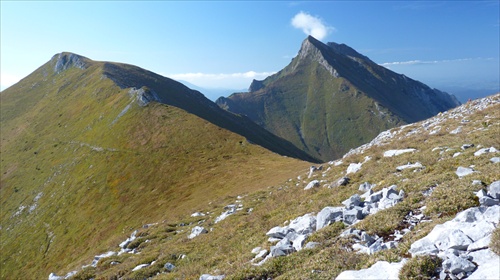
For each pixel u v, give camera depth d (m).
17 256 80.75
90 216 79.25
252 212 27.53
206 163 78.62
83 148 119.94
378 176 20.42
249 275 12.45
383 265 9.16
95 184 93.06
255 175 58.53
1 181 129.12
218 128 98.69
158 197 70.06
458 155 18.69
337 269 10.14
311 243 13.18
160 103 124.12
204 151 86.81
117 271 21.59
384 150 29.08
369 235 11.84
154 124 110.00
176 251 21.70
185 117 110.12
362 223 13.04
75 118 154.38
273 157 73.94
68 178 105.75
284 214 21.02
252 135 171.12
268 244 15.58
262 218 22.58
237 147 85.62
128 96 135.75
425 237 9.72
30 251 79.75
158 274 18.69
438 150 21.72
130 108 123.94
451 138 25.03
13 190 119.19
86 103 162.12
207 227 27.47
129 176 87.75
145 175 84.31
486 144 19.12
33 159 135.12
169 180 77.06
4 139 172.75
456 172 15.60
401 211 12.95
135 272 19.77
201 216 34.41
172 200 63.38
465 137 23.67
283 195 28.92
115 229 65.38
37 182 116.00
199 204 48.84
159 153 92.88
